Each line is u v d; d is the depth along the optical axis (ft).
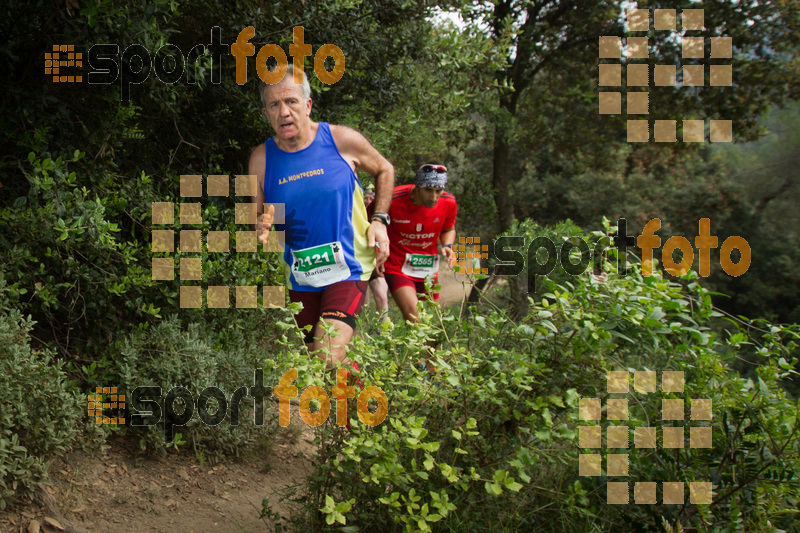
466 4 22.06
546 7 45.42
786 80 42.60
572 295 8.18
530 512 7.63
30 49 12.14
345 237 10.89
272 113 10.42
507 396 7.63
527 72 46.96
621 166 87.51
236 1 15.24
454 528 7.40
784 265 59.82
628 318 7.82
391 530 7.52
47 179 10.70
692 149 45.47
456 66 21.25
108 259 11.74
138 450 11.41
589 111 48.83
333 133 10.86
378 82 20.34
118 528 9.25
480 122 44.68
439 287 8.61
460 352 7.65
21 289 10.33
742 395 7.88
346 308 10.64
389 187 11.38
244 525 9.84
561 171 96.43
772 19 41.88
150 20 12.42
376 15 20.17
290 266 11.18
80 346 11.97
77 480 9.98
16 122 11.82
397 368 7.86
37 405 9.31
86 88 13.02
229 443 12.07
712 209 69.41
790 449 7.61
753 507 7.55
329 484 7.68
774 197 65.21
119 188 13.20
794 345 8.06
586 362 7.66
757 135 46.29
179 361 11.71
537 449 7.29
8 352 9.14
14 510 8.63
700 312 8.42
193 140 16.33
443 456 7.64
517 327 7.81
